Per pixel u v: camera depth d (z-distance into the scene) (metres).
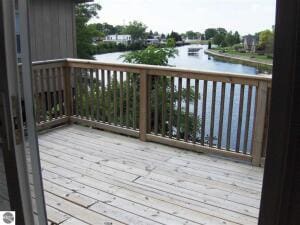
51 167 3.47
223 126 3.87
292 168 0.84
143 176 3.29
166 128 4.34
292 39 0.78
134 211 2.65
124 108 4.50
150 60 5.09
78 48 8.57
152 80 4.15
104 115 4.66
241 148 3.82
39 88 4.47
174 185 3.11
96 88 4.61
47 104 4.70
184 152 3.95
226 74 3.50
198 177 3.28
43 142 4.23
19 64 1.05
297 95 0.80
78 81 4.79
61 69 4.77
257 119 3.43
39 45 6.86
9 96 1.04
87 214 2.60
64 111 4.95
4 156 1.12
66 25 7.43
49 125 4.70
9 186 1.14
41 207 1.20
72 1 7.48
